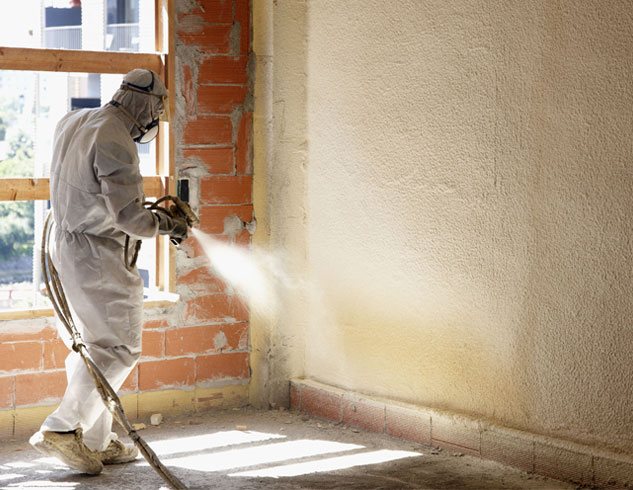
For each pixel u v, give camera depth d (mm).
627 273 3662
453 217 4426
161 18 5113
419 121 4578
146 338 5102
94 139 3840
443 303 4516
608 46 3688
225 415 5305
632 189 3627
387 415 4805
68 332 4047
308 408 5336
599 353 3793
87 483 3973
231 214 5332
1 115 10430
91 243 3965
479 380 4355
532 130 4008
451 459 4340
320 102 5223
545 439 4008
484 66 4211
